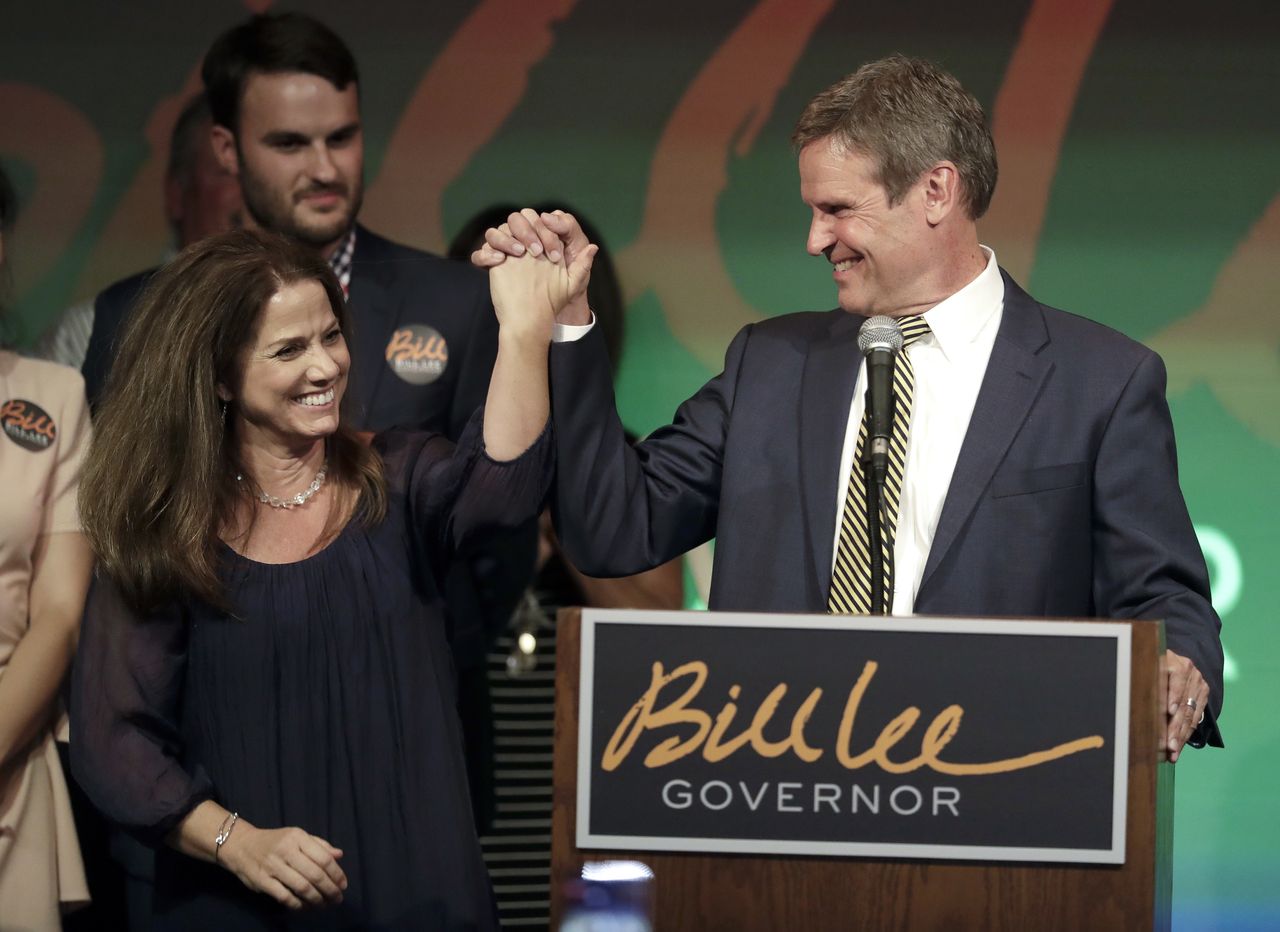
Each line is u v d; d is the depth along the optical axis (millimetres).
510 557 13906
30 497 11297
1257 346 14641
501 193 14812
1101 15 14648
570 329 8875
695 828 6598
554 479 8914
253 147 13922
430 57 14789
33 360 11828
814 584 8703
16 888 10977
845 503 8781
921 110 8680
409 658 8719
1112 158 14672
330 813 8531
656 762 6625
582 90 14836
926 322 8945
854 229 8789
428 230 14742
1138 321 14688
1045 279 14727
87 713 8594
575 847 6637
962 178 8758
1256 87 14586
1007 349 8875
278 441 8852
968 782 6523
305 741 8547
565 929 6617
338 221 13977
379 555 8773
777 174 14852
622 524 8883
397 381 13180
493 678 13852
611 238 14883
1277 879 14477
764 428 9172
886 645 6590
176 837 8383
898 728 6562
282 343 8609
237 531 8750
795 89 14812
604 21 14852
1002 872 6512
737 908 6578
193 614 8617
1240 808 14539
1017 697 6531
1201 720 8062
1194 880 14539
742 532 8961
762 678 6621
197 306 8648
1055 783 6496
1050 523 8547
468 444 8742
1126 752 6473
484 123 14805
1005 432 8664
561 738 6672
